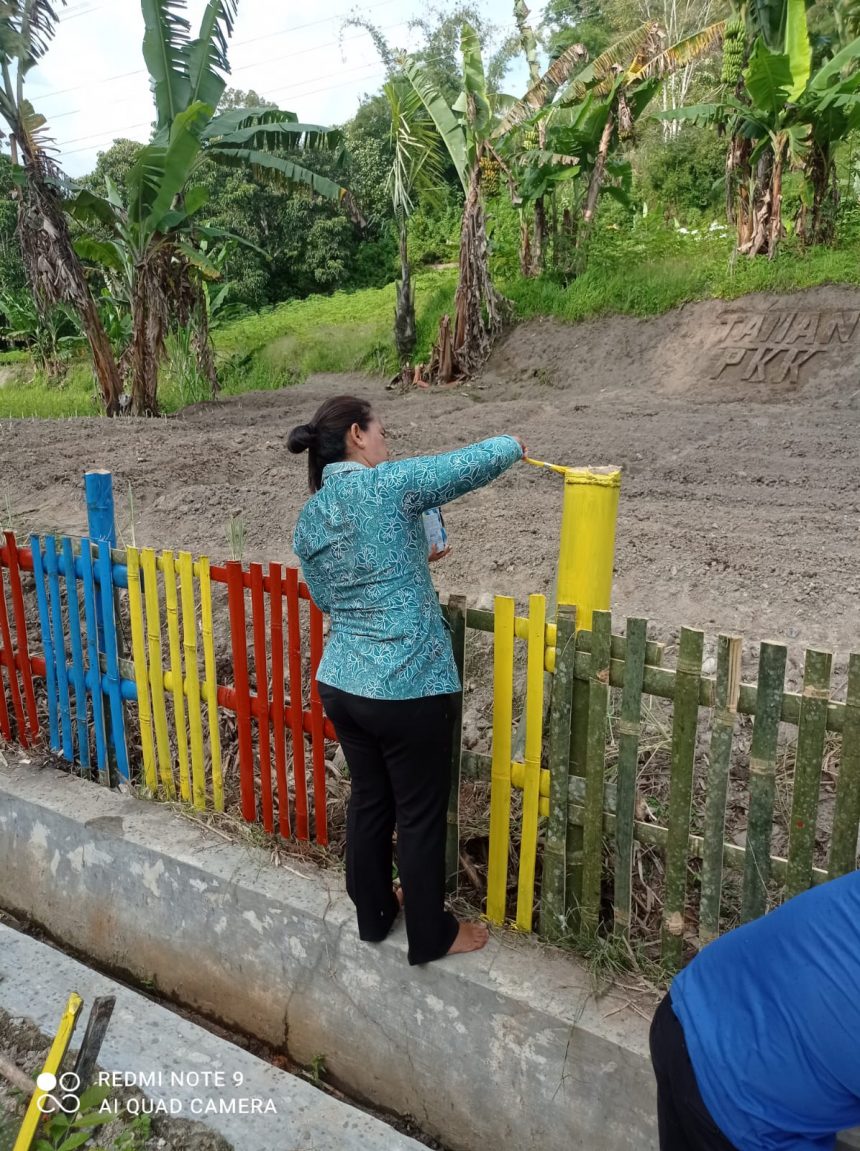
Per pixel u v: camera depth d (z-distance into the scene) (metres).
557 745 2.46
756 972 1.58
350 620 2.38
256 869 2.98
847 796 2.08
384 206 29.28
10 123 11.95
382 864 2.56
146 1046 2.80
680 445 8.76
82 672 3.58
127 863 3.20
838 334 12.37
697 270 14.75
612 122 15.43
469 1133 2.60
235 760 3.63
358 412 2.43
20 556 3.69
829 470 7.41
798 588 3.97
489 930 2.67
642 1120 2.24
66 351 21.83
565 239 16.92
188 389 16.20
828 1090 1.44
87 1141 2.52
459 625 2.61
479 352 16.06
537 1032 2.37
